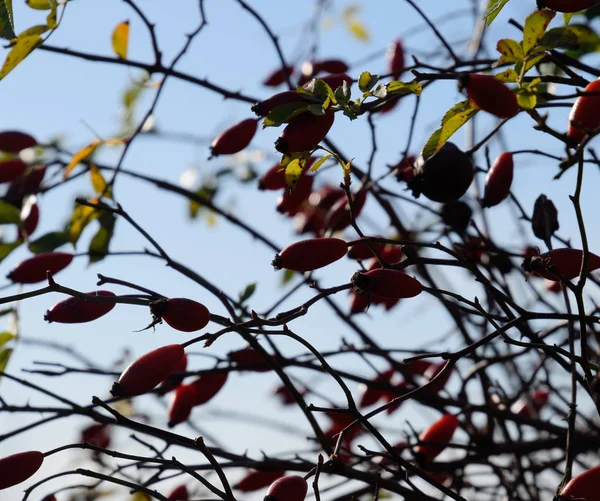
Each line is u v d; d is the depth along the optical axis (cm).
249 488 72
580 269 63
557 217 68
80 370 69
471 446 70
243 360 72
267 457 69
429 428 70
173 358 61
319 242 63
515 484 71
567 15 65
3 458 61
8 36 66
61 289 62
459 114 61
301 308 63
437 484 62
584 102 62
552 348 63
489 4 65
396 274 62
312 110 62
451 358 62
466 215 72
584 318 61
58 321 65
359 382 73
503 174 68
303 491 61
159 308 62
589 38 70
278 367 68
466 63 70
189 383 73
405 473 64
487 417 73
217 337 62
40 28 67
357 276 62
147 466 67
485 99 60
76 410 68
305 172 74
